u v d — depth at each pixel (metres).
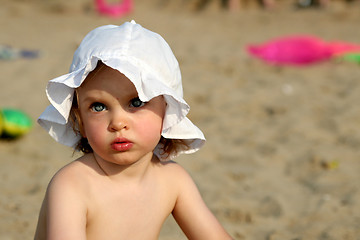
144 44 2.06
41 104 6.98
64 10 16.06
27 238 3.41
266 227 3.89
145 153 2.07
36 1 16.84
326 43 10.29
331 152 5.49
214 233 2.39
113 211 2.14
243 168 5.08
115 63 1.94
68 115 2.12
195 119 6.61
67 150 5.32
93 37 2.10
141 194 2.21
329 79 8.53
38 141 5.54
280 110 6.93
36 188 4.31
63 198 2.03
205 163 5.18
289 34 13.13
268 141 5.86
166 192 2.31
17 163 4.90
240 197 4.38
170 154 2.35
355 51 9.96
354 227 3.83
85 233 2.04
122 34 2.07
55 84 2.06
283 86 8.09
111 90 1.95
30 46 10.84
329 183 4.73
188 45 11.34
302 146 5.69
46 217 2.07
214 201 4.27
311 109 6.97
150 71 2.03
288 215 4.09
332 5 16.89
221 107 7.06
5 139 5.51
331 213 4.11
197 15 16.97
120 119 1.96
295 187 4.68
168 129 2.20
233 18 16.08
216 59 9.84
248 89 7.92
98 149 2.01
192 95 7.55
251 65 9.45
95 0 17.17
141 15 16.27
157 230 2.29
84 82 1.99
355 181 4.77
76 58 2.08
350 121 6.46
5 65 9.03
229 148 5.63
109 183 2.15
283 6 17.61
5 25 13.40
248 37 12.83
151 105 2.04
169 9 17.91
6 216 3.70
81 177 2.11
